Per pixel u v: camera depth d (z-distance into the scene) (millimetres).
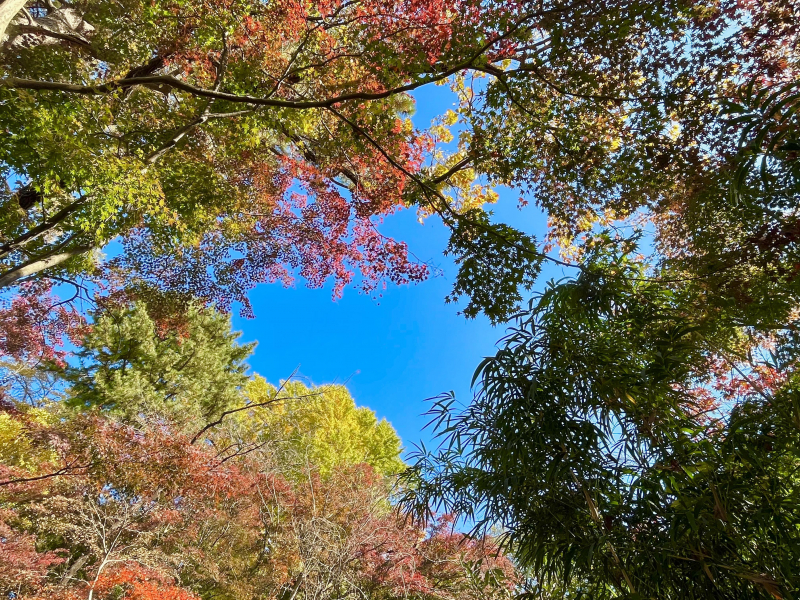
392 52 4332
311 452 10117
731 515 1491
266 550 6574
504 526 2086
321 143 7176
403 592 5508
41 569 4727
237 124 6133
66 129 4117
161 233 6945
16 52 5016
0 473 5469
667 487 1659
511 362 1970
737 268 2580
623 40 3748
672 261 3131
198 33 5227
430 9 4473
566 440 1770
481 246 4844
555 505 1866
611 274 2107
